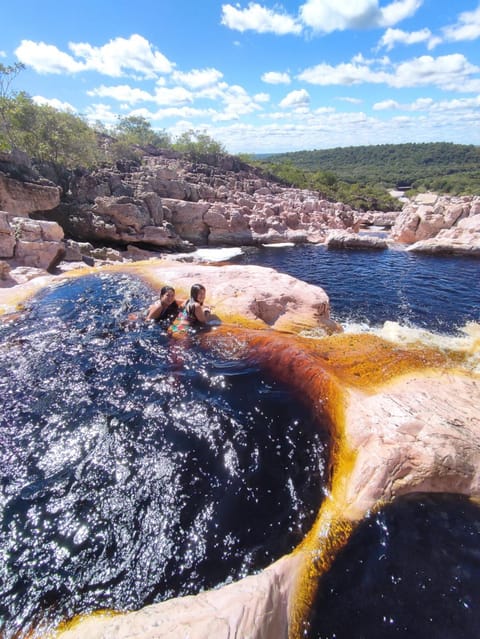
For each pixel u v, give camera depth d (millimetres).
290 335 7168
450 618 2709
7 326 7449
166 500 3621
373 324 11555
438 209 29266
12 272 11523
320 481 3873
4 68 26906
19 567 2996
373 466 3838
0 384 5453
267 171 76438
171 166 54094
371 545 3254
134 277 10586
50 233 14508
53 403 5039
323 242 30078
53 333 7141
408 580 2975
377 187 107562
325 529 3375
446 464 3859
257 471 3965
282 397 5070
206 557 3104
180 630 2383
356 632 2615
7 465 4004
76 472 3934
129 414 4816
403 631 2627
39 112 29500
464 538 3352
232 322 7508
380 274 18641
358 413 4605
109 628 2473
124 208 23547
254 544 3219
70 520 3400
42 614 2660
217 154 67750
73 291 9516
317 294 8648
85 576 2938
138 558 3090
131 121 80750
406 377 5633
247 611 2512
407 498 3727
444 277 17844
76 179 25438
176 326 7207
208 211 29109
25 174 19328
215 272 10195
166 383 5469
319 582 2939
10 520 3385
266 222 31266
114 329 7293
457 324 11766
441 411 4613
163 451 4215
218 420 4684
